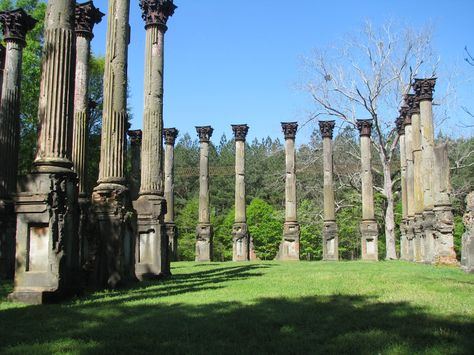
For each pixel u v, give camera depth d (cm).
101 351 591
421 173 3142
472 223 1931
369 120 3831
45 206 1068
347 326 732
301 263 3023
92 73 4525
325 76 4159
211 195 7969
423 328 708
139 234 1798
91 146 4231
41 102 1141
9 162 2078
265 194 7488
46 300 1023
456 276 1669
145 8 1991
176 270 2373
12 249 1930
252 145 10662
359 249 6269
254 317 812
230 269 2339
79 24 1805
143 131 1920
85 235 1420
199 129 4103
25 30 2247
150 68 1948
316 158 4450
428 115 2870
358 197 5306
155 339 658
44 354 580
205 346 612
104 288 1347
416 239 3123
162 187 1894
